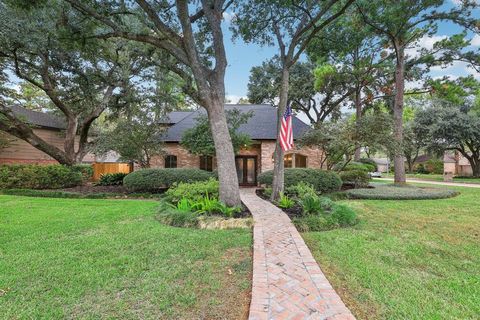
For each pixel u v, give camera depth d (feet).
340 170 50.24
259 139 55.36
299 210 24.36
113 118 59.62
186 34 23.57
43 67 45.01
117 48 47.98
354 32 37.06
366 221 21.89
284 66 30.81
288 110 29.68
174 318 8.07
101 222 20.62
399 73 47.85
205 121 47.62
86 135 55.67
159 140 49.67
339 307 8.32
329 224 19.48
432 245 15.43
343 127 42.57
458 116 75.92
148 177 39.99
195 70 24.47
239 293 9.59
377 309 8.71
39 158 61.67
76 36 28.91
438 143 82.53
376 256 13.53
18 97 64.28
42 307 8.63
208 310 8.50
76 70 47.16
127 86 51.42
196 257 13.02
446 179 71.10
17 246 14.69
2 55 40.27
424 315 8.37
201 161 57.26
